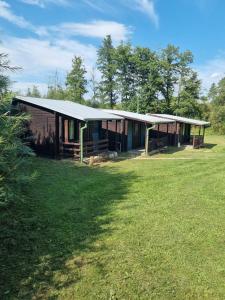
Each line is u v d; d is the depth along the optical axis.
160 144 23.59
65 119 17.27
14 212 7.71
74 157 16.77
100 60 54.84
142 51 51.59
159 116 28.12
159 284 4.95
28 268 5.27
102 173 13.68
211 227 7.31
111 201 9.25
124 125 21.94
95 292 4.71
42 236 6.52
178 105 49.72
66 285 4.85
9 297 4.51
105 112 20.80
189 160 18.75
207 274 5.25
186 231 7.04
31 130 17.05
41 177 11.84
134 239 6.55
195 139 26.59
